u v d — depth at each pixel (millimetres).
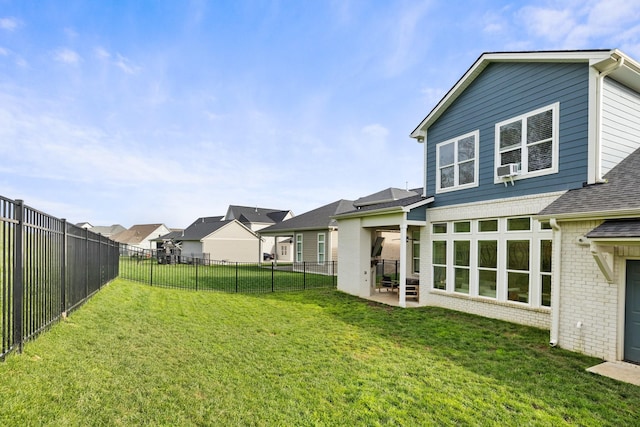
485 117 9578
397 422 3771
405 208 10641
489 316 9109
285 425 3631
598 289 6191
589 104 7227
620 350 5910
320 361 5637
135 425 3422
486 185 9430
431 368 5406
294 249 24312
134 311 8562
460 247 10188
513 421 3850
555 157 7785
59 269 6391
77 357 4848
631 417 3990
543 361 5820
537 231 8102
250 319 8570
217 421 3625
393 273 21281
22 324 4504
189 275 18859
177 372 4828
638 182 6367
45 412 3342
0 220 3957
